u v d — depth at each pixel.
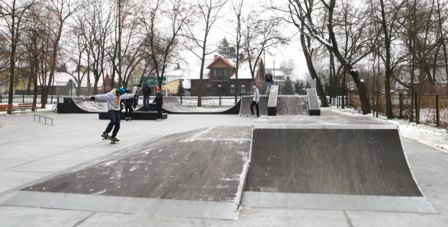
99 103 29.80
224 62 66.62
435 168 7.49
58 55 31.69
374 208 4.86
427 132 13.55
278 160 6.09
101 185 5.53
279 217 4.57
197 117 21.83
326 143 6.29
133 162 6.38
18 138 12.22
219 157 6.43
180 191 5.23
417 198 5.05
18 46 29.22
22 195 5.30
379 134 6.30
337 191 5.27
